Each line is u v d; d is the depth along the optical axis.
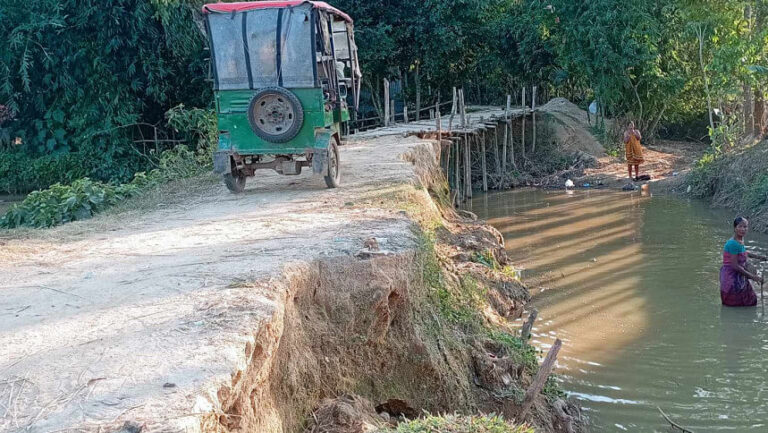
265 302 5.14
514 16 28.80
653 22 23.75
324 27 10.40
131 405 3.66
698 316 10.25
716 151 19.83
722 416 7.53
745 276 10.52
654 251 13.88
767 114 19.89
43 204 12.24
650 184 21.41
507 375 7.55
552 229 16.36
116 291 5.72
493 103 32.62
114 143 23.00
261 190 11.27
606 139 25.89
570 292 11.55
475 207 20.05
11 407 3.71
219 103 10.36
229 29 10.01
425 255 7.87
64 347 4.50
